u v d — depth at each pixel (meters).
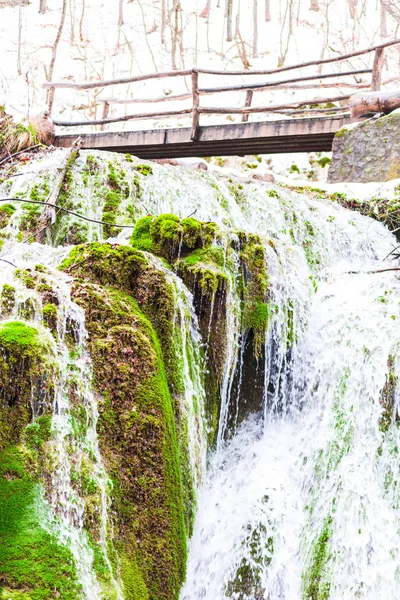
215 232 5.94
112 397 4.64
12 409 4.12
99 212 7.95
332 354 6.44
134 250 5.31
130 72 22.55
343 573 5.32
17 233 7.63
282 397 6.31
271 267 6.34
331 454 5.92
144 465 4.59
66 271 5.22
